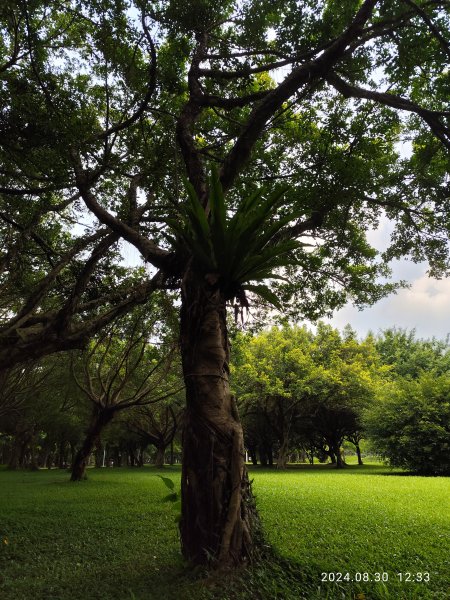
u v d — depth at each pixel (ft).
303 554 16.12
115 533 21.39
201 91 22.03
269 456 111.55
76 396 71.36
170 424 106.63
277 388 84.23
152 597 11.54
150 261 17.12
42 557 17.11
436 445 68.33
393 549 17.43
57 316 21.47
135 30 21.72
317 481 51.60
